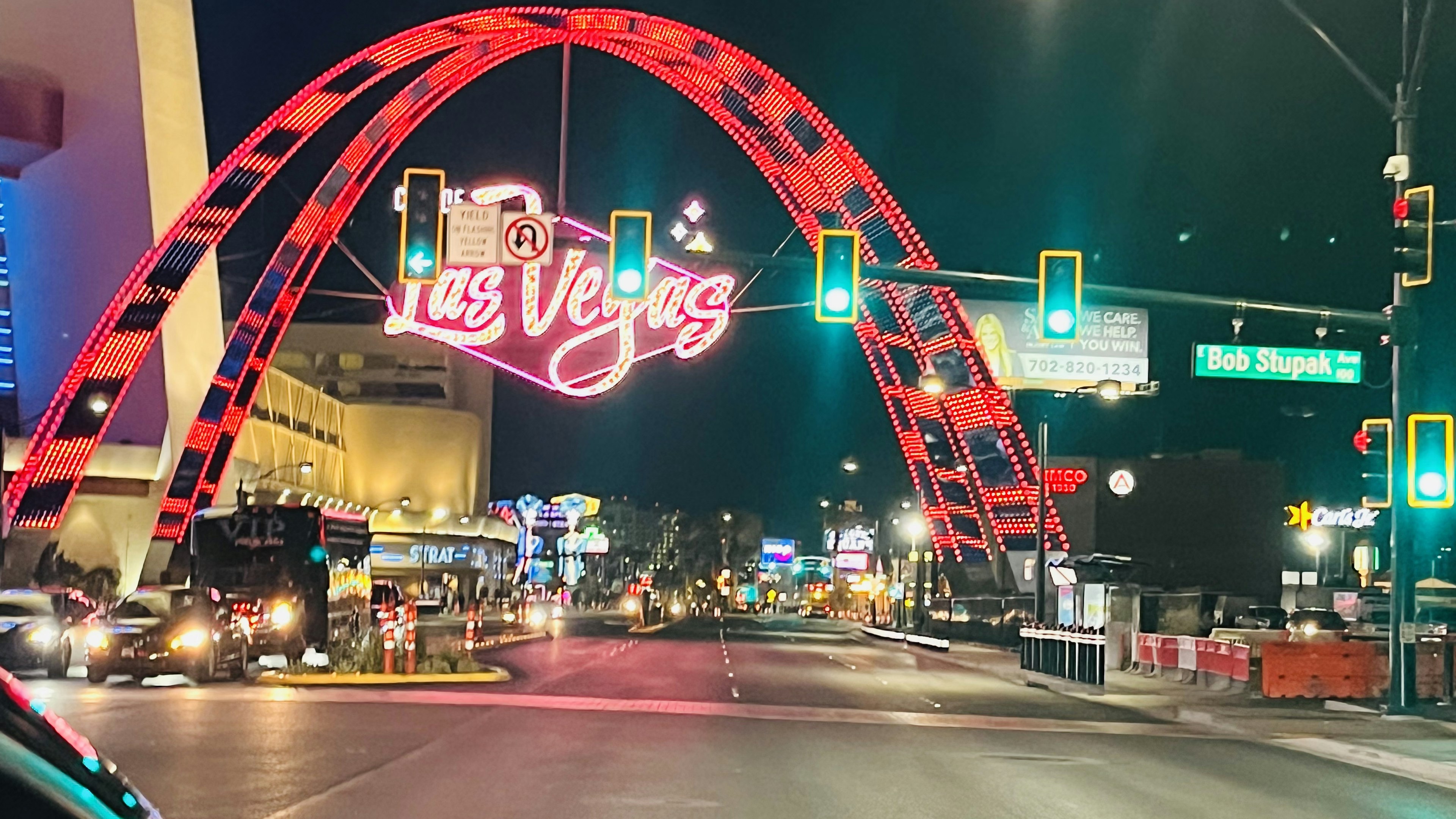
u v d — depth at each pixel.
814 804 13.59
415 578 114.81
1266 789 16.06
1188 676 35.22
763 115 68.81
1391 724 24.39
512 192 53.62
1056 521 64.75
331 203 79.06
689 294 67.75
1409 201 23.72
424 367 125.31
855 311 22.25
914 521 79.19
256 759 15.73
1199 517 76.94
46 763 3.81
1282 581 76.94
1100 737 22.09
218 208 64.62
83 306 67.25
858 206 67.50
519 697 25.59
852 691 30.45
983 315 66.44
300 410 102.69
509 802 13.13
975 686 34.12
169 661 27.41
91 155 67.25
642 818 12.45
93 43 67.25
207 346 73.06
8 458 64.75
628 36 68.44
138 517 68.88
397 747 17.30
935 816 13.08
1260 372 24.28
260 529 37.97
